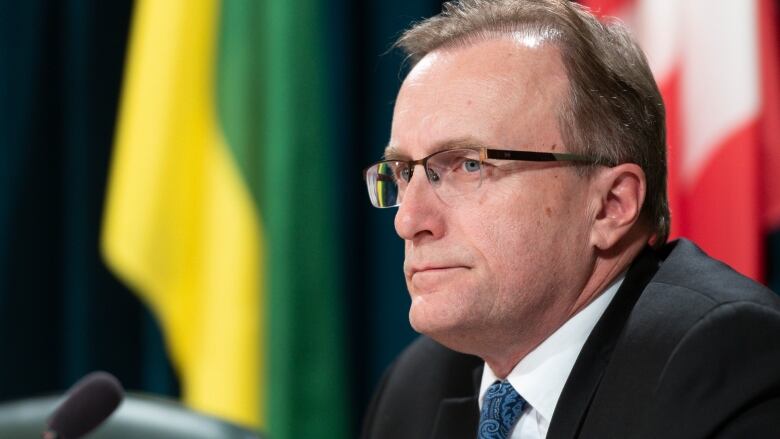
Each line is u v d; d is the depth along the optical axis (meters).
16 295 6.67
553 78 2.88
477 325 2.85
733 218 5.09
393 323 6.00
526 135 2.84
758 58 5.14
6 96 6.59
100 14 6.51
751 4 5.10
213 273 5.80
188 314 5.98
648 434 2.60
